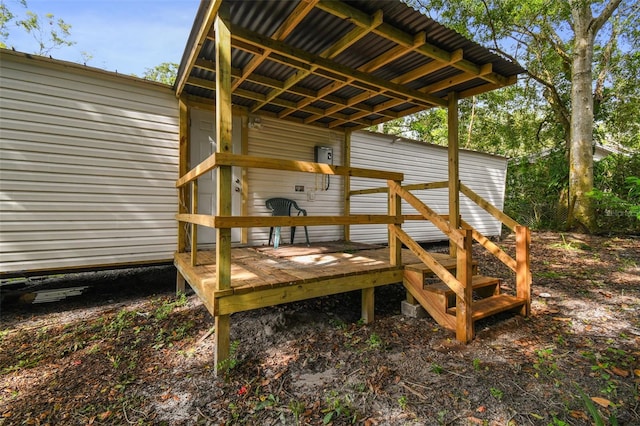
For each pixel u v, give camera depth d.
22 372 2.08
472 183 7.86
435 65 3.10
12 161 3.08
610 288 3.78
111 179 3.57
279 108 4.53
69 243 3.35
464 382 1.87
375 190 4.84
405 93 3.56
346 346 2.36
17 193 3.11
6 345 2.46
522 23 8.23
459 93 3.77
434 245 7.52
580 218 7.39
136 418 1.63
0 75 3.03
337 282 2.59
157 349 2.38
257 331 2.59
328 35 2.66
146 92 3.78
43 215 3.22
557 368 2.01
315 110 4.55
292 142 5.01
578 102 7.39
